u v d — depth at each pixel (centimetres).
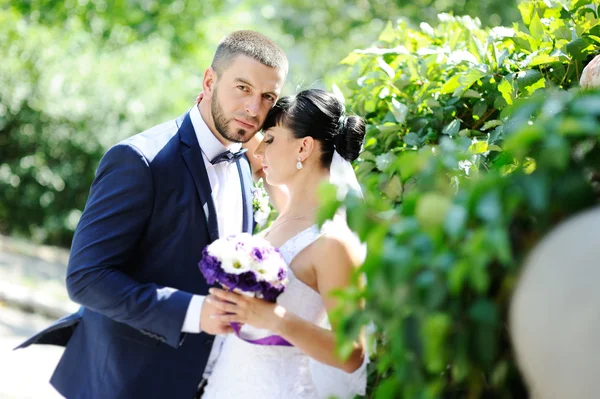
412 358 196
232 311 308
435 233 187
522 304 179
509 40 396
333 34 2259
